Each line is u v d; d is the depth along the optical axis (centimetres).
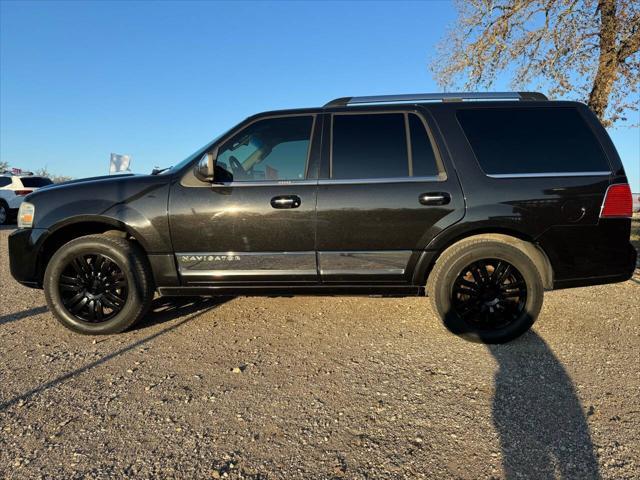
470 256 340
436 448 222
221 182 355
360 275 353
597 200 336
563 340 358
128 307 365
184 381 293
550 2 909
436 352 337
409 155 352
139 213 353
